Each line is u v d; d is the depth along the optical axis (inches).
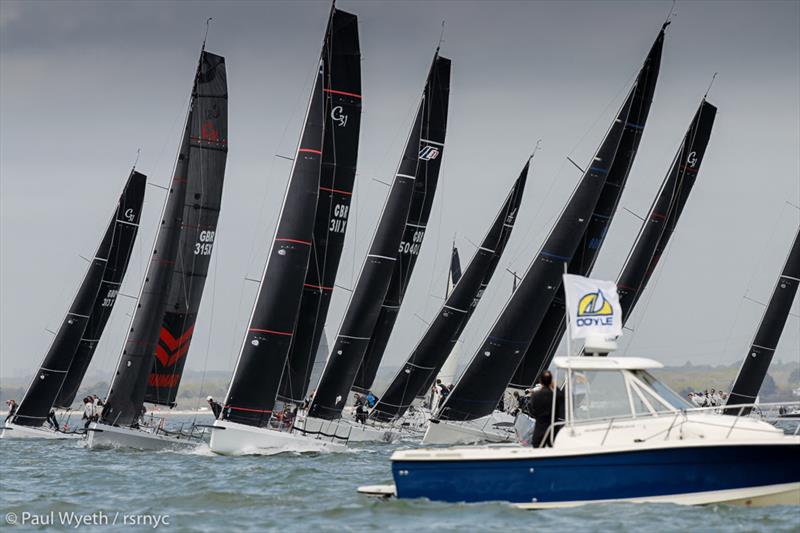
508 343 6638.8
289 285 5910.4
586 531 2859.3
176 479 4571.9
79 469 5128.0
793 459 3125.0
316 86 6063.0
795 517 3016.7
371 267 7150.6
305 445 5920.3
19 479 4697.3
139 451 6387.8
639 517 3019.2
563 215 6683.1
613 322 3371.1
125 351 6658.5
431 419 6628.9
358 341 7111.2
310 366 6752.0
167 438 6491.1
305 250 5959.6
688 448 3122.5
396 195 7175.2
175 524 3282.5
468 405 6643.7
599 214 6879.9
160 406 7283.5
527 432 3587.6
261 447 5802.2
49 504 3727.9
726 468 3132.4
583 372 3314.5
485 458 3198.8
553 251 6653.5
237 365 5856.3
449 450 3245.6
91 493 4121.6
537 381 7076.8
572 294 3368.6
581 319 3361.2
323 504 3592.5
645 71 6850.4
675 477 3144.7
